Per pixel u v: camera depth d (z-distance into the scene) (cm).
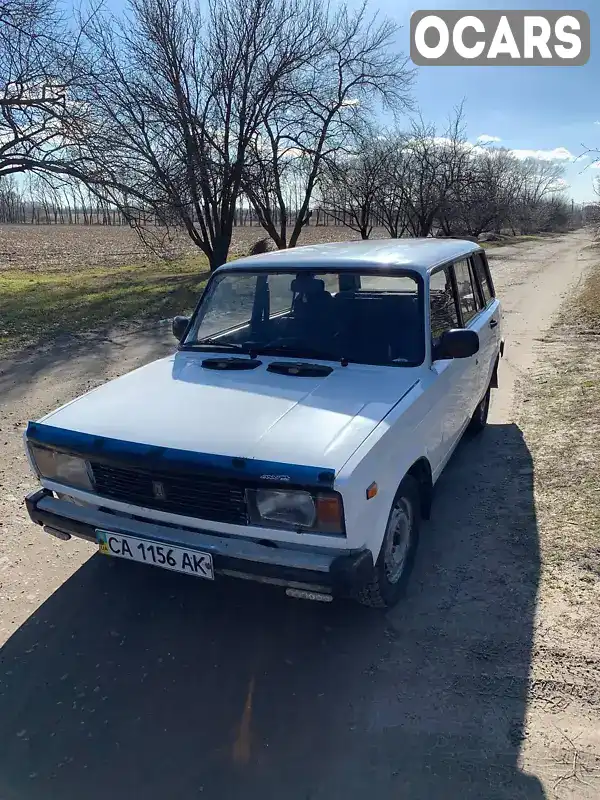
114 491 280
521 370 759
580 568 335
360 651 281
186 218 1725
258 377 331
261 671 270
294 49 1783
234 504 253
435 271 377
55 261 2959
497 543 365
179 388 324
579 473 451
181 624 303
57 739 237
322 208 2648
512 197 4844
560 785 212
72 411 310
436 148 3103
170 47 1634
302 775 219
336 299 363
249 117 1814
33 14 1338
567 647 277
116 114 1554
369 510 251
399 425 282
